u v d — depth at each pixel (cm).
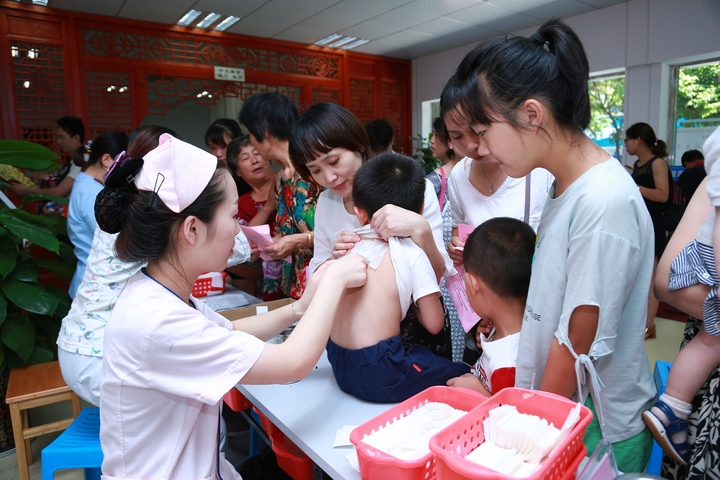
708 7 445
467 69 90
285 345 91
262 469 138
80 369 164
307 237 193
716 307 92
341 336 113
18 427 203
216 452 98
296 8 498
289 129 197
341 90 680
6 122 462
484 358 113
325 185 142
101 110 512
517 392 88
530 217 161
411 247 113
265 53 618
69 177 421
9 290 240
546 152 88
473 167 173
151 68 533
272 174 260
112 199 86
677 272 100
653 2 480
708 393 93
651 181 369
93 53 505
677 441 99
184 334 84
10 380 219
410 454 81
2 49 456
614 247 82
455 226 181
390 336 111
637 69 501
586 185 85
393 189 119
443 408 93
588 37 535
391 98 739
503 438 79
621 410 96
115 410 89
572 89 86
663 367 138
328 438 96
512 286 106
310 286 121
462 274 143
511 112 84
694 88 488
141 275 94
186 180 86
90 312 167
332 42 634
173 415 90
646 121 499
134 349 85
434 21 551
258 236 191
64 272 283
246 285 309
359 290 111
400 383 107
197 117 763
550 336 93
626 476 73
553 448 73
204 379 86
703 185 106
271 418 108
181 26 546
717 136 88
